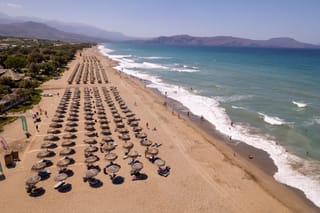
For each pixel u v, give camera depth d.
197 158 29.58
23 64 79.44
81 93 56.16
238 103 52.00
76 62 117.31
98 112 41.75
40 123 37.28
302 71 100.12
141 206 21.08
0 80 54.56
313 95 57.56
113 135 34.22
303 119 42.22
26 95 48.66
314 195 23.72
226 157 30.16
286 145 33.44
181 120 42.34
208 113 46.38
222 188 24.06
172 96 58.59
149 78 82.12
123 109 45.72
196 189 23.67
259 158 30.30
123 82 72.19
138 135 33.88
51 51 128.00
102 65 109.69
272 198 23.03
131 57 174.50
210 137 36.09
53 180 23.91
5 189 22.47
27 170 25.28
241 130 38.50
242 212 21.05
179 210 20.83
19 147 29.75
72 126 36.16
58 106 45.06
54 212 20.02
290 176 26.69
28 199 21.36
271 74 91.00
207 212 20.78
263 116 43.69
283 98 55.31
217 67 113.81
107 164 26.84
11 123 36.91
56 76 76.25
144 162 27.94
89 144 31.02
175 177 25.39
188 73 93.00
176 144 32.94
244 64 129.25
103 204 21.09
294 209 21.80
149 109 47.59
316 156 30.59
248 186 24.66
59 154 28.06
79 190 22.72
